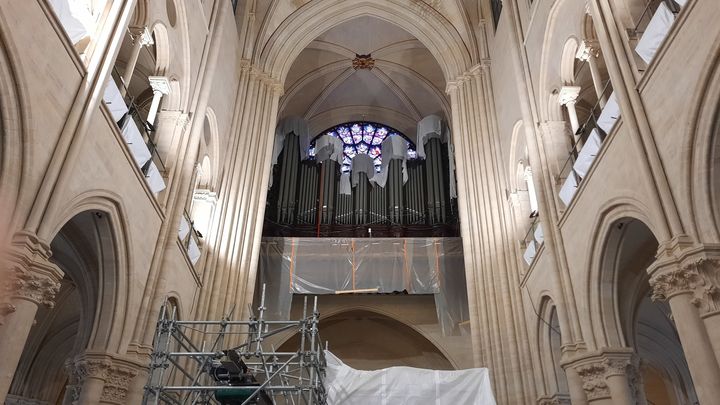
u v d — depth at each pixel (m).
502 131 17.39
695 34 7.38
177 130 13.03
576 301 11.31
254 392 7.81
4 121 6.66
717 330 6.74
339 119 28.19
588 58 11.73
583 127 12.25
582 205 11.02
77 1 8.52
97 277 10.50
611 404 9.93
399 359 21.72
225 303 15.80
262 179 18.69
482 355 15.74
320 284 19.95
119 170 9.56
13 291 6.59
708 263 6.97
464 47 20.48
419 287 19.97
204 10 14.98
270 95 20.06
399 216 23.17
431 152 24.92
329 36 24.39
